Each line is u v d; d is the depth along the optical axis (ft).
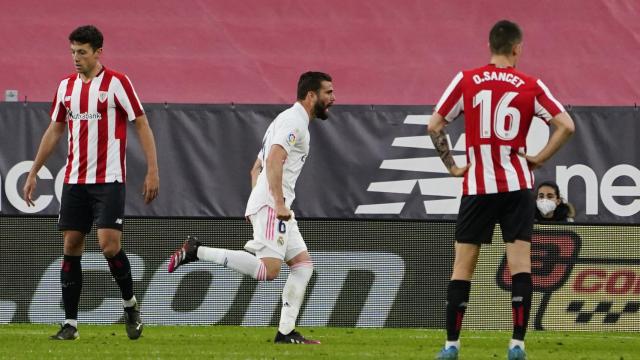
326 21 151.23
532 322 108.99
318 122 111.86
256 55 147.95
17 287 110.63
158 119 112.47
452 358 69.62
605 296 109.60
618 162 112.78
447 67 147.43
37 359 70.33
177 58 147.02
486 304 108.99
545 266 109.40
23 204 111.14
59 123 87.25
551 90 146.00
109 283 109.60
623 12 151.94
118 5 151.12
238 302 110.01
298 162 84.02
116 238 84.17
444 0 153.17
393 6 152.66
